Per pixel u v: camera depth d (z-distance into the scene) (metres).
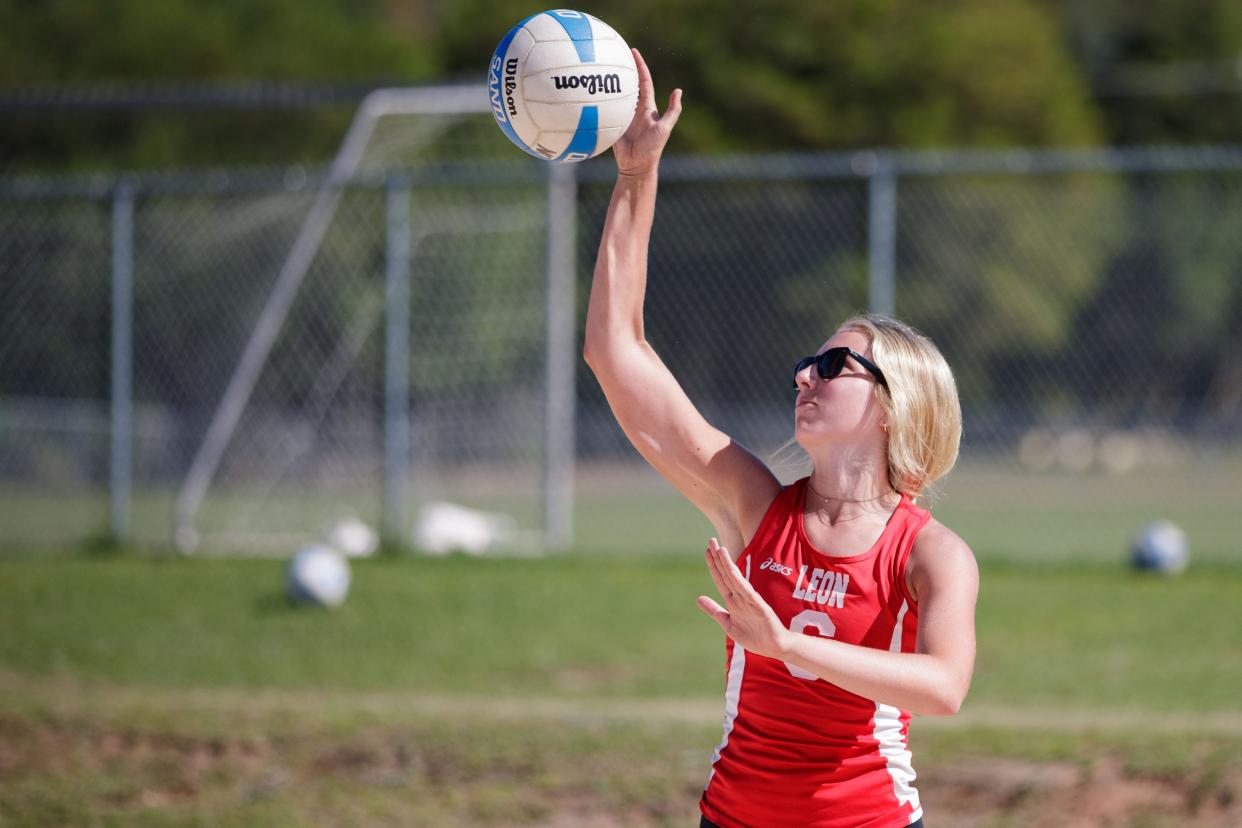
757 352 87.25
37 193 47.25
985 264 99.81
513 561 45.28
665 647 33.47
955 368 100.00
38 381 70.81
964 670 10.45
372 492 63.28
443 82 53.47
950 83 103.06
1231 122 136.75
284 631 35.19
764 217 89.75
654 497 74.25
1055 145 108.75
